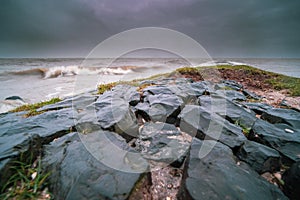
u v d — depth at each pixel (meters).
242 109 3.34
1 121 2.46
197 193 1.21
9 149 1.51
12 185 1.35
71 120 2.48
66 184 1.28
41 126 2.22
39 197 1.29
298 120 2.61
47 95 5.90
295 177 1.46
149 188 1.47
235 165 1.53
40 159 1.63
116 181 1.28
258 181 1.38
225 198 1.18
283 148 1.92
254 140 2.23
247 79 8.20
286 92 6.00
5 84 7.82
